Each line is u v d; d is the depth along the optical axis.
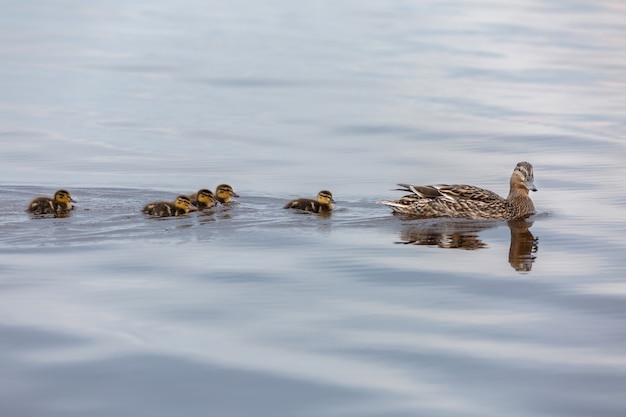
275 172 21.73
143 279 13.85
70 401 10.23
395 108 28.58
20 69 33.56
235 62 35.59
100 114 27.45
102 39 40.09
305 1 53.16
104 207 18.16
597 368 11.05
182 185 20.52
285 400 10.28
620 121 27.14
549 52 37.72
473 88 31.39
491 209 17.94
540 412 10.08
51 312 12.52
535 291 13.50
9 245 15.48
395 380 10.73
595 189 20.12
